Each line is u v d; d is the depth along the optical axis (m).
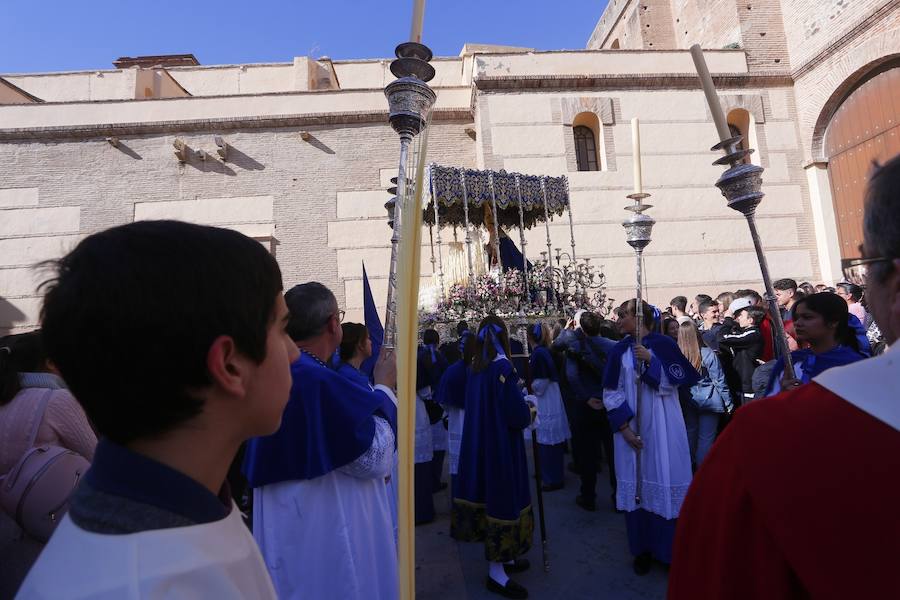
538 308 6.14
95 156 12.89
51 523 1.86
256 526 2.16
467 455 3.75
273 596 0.82
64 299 0.69
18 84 16.44
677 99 12.67
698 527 0.89
